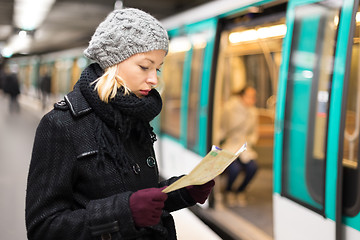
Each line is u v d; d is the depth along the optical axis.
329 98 2.75
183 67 5.66
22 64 32.56
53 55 22.31
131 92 1.27
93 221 1.18
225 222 4.68
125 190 1.30
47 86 19.03
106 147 1.27
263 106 7.41
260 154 7.52
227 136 5.89
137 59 1.25
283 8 3.82
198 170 1.22
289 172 3.22
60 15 10.96
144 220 1.18
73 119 1.28
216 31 4.80
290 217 3.19
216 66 4.88
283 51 3.38
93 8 9.64
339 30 2.72
